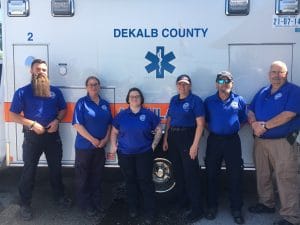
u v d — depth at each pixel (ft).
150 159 16.83
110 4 17.33
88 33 17.53
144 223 16.75
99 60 17.62
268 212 17.56
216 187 17.19
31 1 17.51
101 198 19.10
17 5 17.52
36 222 16.90
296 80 17.28
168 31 17.30
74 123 16.97
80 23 17.51
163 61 17.46
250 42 17.19
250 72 17.34
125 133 16.61
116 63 17.58
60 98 17.58
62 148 18.08
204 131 17.74
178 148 16.90
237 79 17.39
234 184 16.75
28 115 16.99
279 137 16.24
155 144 16.72
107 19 17.40
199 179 16.89
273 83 16.25
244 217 17.22
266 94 16.61
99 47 17.56
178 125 16.75
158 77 17.53
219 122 16.53
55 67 17.78
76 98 17.90
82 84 17.80
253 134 17.43
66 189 20.34
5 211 17.90
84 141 17.04
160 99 17.63
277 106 16.14
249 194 19.74
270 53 17.22
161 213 17.61
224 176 21.48
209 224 16.66
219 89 16.52
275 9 17.01
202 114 16.56
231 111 16.53
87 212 17.29
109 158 18.02
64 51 17.67
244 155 17.94
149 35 17.38
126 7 17.31
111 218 17.22
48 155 17.65
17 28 17.69
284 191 16.24
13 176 22.20
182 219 17.08
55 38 17.63
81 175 17.25
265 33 17.13
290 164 16.15
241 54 17.26
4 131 19.20
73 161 18.26
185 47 17.34
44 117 17.03
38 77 16.84
